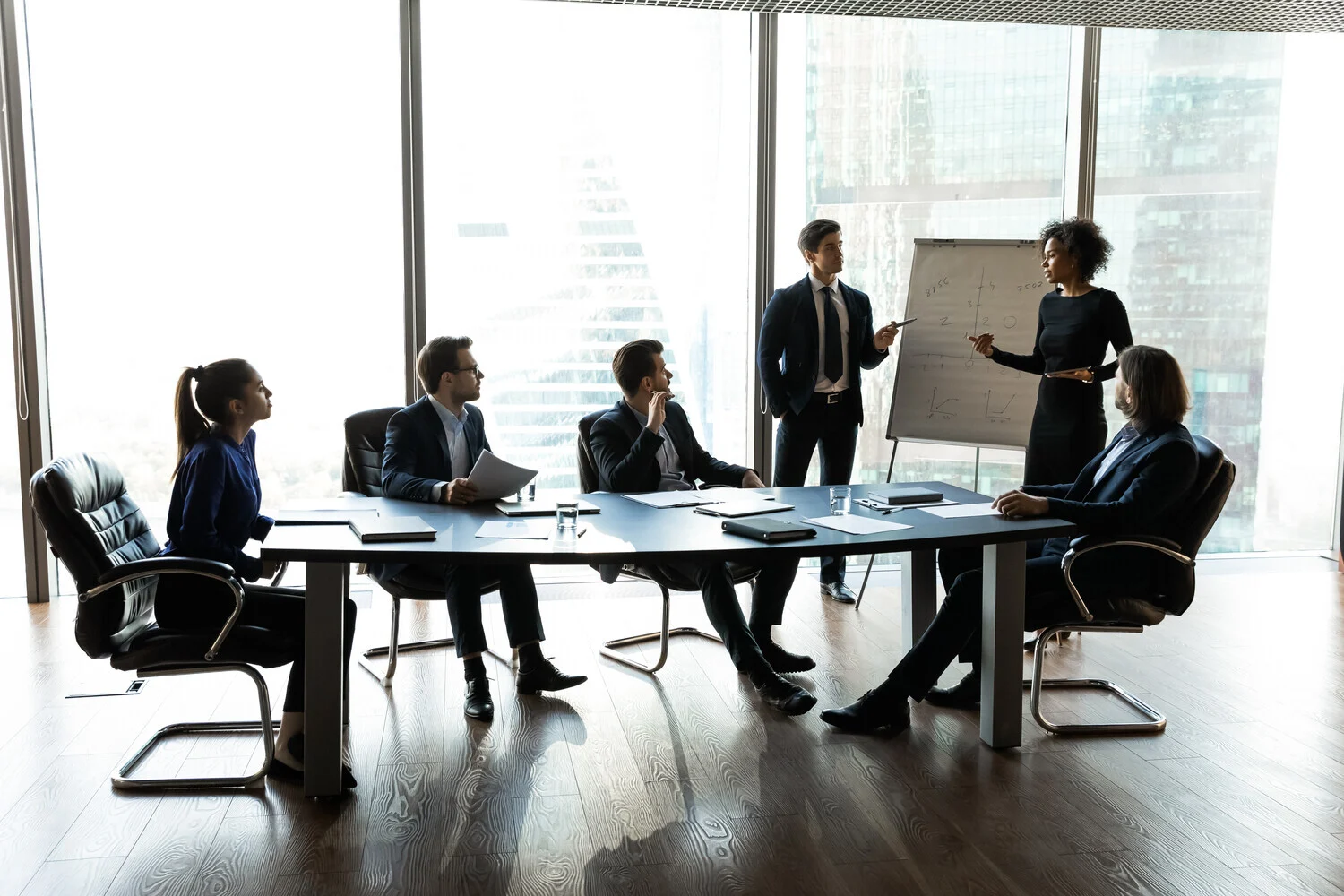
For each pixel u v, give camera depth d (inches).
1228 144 215.2
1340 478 227.0
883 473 217.3
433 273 199.8
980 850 105.3
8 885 98.3
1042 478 178.1
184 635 115.6
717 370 212.1
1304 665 162.7
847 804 115.3
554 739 132.7
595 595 201.2
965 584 132.2
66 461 113.7
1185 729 137.0
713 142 205.3
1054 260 175.8
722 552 109.7
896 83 207.6
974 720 139.6
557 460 209.3
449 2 193.3
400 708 143.5
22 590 196.5
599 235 204.1
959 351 197.0
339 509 132.7
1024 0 173.8
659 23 200.2
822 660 163.8
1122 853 104.9
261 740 132.8
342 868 101.7
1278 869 101.9
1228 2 175.2
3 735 133.8
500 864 102.5
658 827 109.9
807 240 188.4
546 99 198.7
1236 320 221.0
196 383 125.6
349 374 198.8
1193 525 128.0
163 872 100.8
